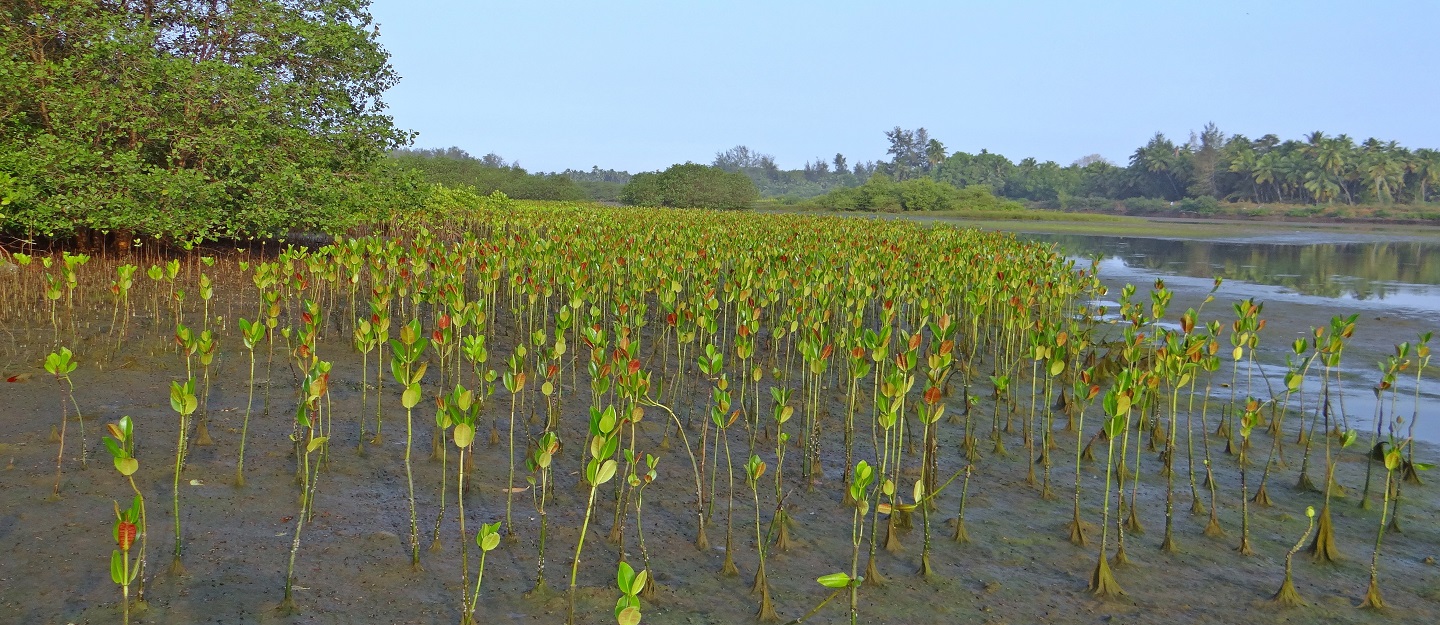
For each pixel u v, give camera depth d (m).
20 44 16.06
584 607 4.88
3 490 5.84
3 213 15.05
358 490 6.37
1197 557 5.96
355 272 11.40
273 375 9.39
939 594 5.27
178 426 7.43
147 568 4.94
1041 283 13.16
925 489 6.54
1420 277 27.62
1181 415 9.66
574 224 21.31
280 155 18.48
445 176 74.12
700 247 15.12
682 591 5.16
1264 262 33.97
